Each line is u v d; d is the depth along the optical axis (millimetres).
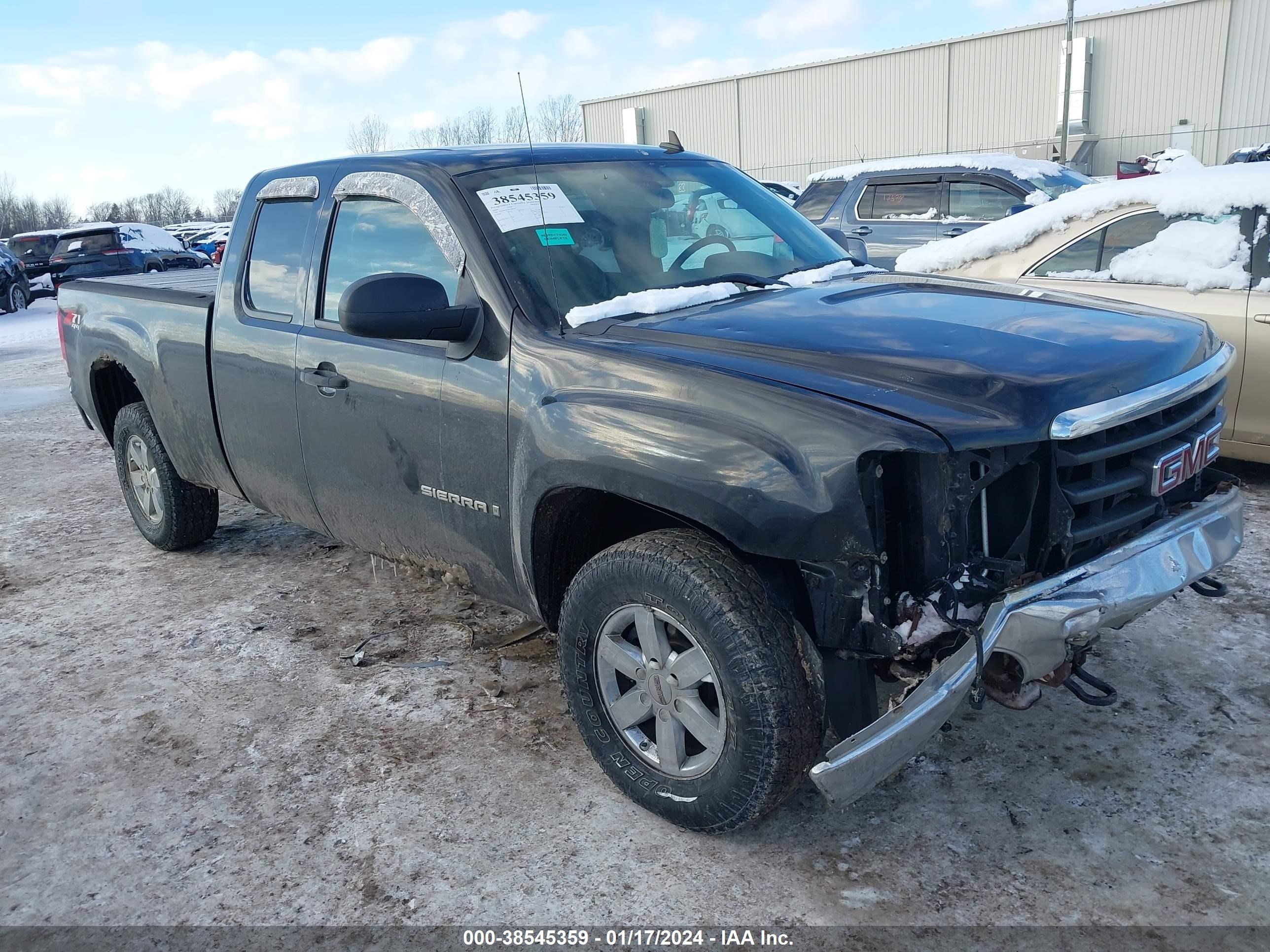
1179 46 35000
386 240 3471
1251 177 5250
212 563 5168
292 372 3752
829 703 2535
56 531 5863
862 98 41688
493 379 3004
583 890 2605
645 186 3609
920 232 10375
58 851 2898
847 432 2277
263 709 3635
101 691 3830
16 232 79188
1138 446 2547
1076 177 10094
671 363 2627
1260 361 5023
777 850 2711
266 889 2691
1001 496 2484
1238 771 2900
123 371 5234
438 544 3422
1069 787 2885
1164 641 3680
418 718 3500
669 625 2711
